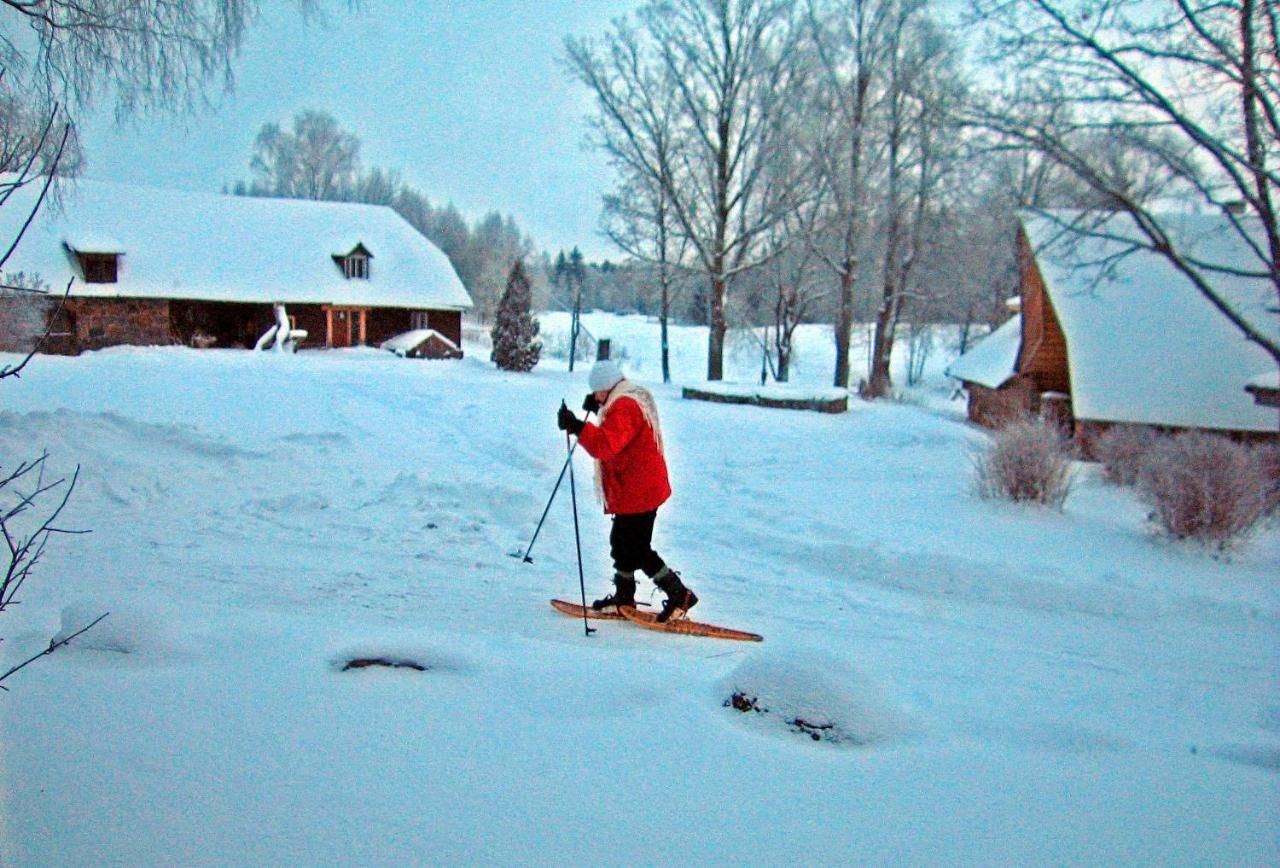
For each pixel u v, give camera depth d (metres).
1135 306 22.53
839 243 38.69
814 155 34.28
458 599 5.94
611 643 4.88
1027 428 11.92
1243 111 13.41
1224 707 5.04
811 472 14.38
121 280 36.16
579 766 2.68
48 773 2.47
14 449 9.15
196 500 8.68
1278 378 18.73
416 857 2.14
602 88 35.16
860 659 5.43
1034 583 7.71
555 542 8.18
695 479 12.87
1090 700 4.84
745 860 2.21
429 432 14.53
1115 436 14.58
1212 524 9.39
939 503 11.59
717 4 34.03
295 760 2.62
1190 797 2.68
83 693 3.06
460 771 2.60
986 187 36.78
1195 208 15.65
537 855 2.18
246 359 25.67
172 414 13.66
